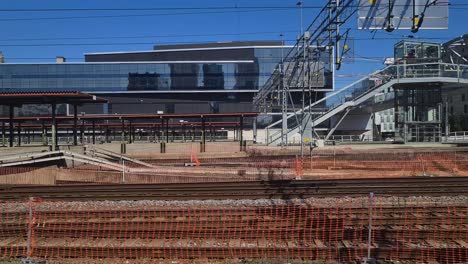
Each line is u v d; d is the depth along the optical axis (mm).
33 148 34375
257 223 10789
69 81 93500
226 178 21625
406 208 12078
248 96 95062
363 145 43969
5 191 15156
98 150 34719
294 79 38062
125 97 94750
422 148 36406
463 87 48906
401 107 48125
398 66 44750
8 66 92750
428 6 15633
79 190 15281
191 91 93562
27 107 88000
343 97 48938
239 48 96188
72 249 9266
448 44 38938
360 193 14422
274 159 30734
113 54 104750
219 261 8859
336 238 9859
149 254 9133
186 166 27656
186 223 10922
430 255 8781
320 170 23859
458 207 12070
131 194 14617
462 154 29922
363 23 16562
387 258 8781
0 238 10320
